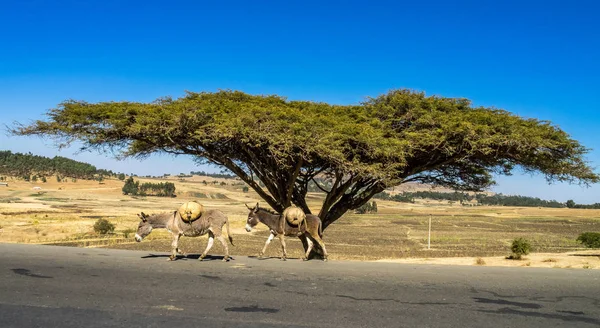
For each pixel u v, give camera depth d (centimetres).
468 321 786
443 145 1841
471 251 4044
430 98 1980
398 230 7375
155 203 15912
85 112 1711
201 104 1811
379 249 4122
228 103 1875
